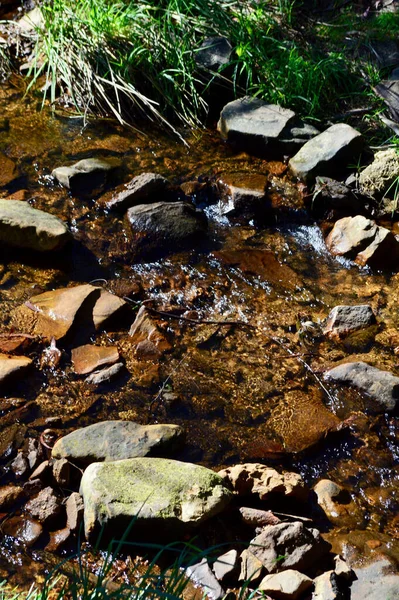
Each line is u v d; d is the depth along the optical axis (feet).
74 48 17.21
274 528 11.82
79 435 12.46
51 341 13.52
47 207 15.20
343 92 17.30
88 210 15.25
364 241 15.05
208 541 11.90
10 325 13.64
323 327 14.19
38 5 17.95
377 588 11.60
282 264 14.93
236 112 16.62
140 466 12.06
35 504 12.02
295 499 12.28
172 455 12.62
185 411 13.10
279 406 13.25
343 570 11.68
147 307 14.06
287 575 11.55
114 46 17.19
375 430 13.12
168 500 11.82
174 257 14.85
